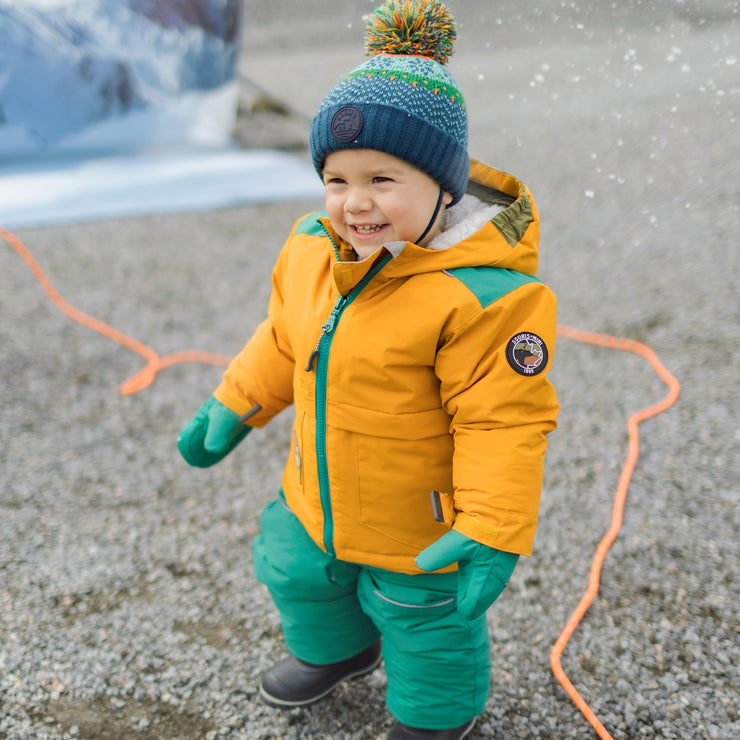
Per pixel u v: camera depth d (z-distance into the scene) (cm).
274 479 274
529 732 176
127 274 429
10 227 480
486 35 717
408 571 147
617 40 644
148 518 253
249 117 697
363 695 187
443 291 129
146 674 192
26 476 272
